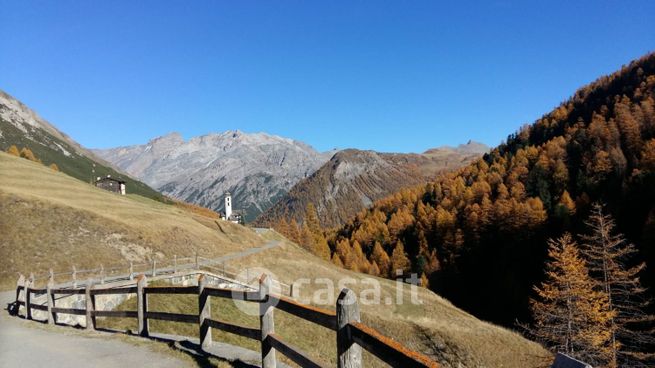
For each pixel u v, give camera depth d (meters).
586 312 21.70
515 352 26.88
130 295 21.33
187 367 6.95
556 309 23.06
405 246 98.81
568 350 22.30
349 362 4.17
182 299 20.11
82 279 27.67
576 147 102.25
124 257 35.56
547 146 113.31
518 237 68.31
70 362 7.76
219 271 35.41
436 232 92.81
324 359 18.39
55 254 31.22
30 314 15.10
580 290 22.06
